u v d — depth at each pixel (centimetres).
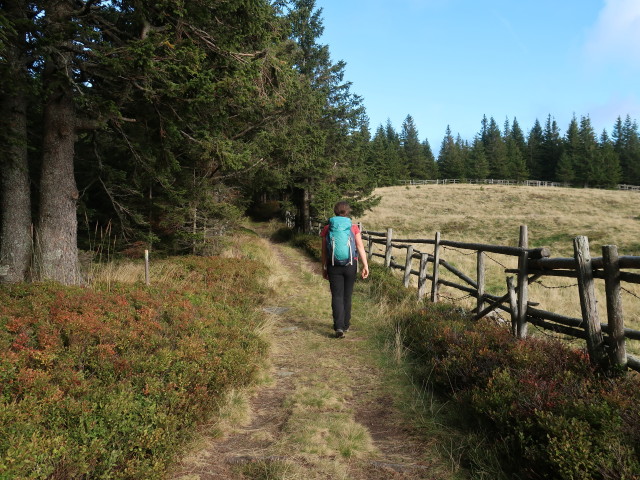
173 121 661
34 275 609
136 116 683
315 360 500
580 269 354
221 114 691
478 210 4434
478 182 8581
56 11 598
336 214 598
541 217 3862
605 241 2948
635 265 307
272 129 1274
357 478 261
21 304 457
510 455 270
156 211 1081
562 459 223
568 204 4556
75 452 226
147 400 296
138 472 236
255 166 1275
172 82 577
